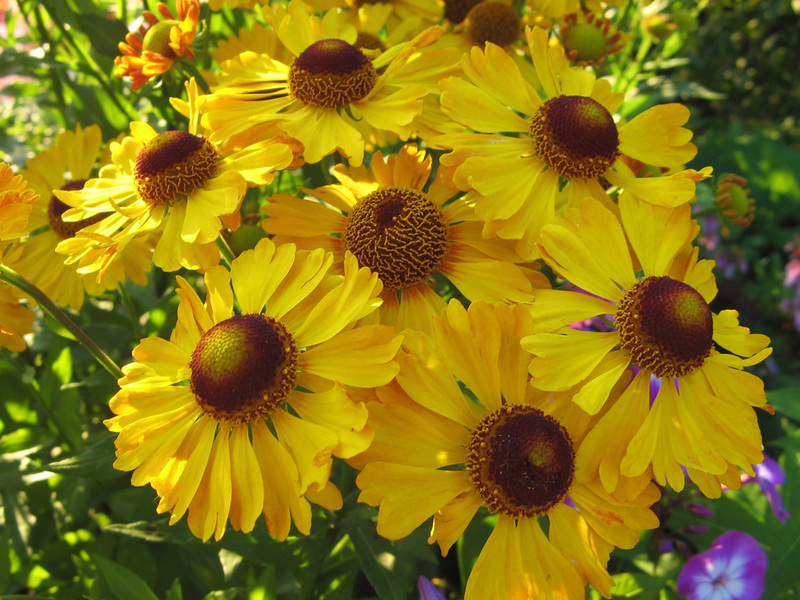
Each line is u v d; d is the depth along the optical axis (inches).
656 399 6.4
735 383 6.6
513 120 7.3
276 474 5.9
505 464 6.0
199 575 9.2
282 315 6.2
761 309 22.5
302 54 7.7
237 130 7.3
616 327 6.6
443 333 6.1
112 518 9.6
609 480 6.1
